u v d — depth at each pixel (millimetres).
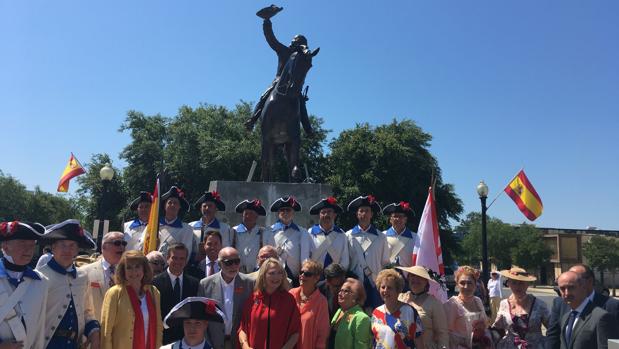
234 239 7969
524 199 16781
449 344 5766
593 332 4668
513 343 5992
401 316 5145
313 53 10195
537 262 57000
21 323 4199
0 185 49688
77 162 21047
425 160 31969
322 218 7941
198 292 5816
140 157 33500
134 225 8250
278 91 10117
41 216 52656
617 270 56062
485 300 10539
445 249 33062
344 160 31656
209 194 8094
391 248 8172
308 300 5586
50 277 4707
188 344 4402
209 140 30578
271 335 5094
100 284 5551
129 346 4758
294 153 10195
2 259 4367
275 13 10227
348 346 5254
